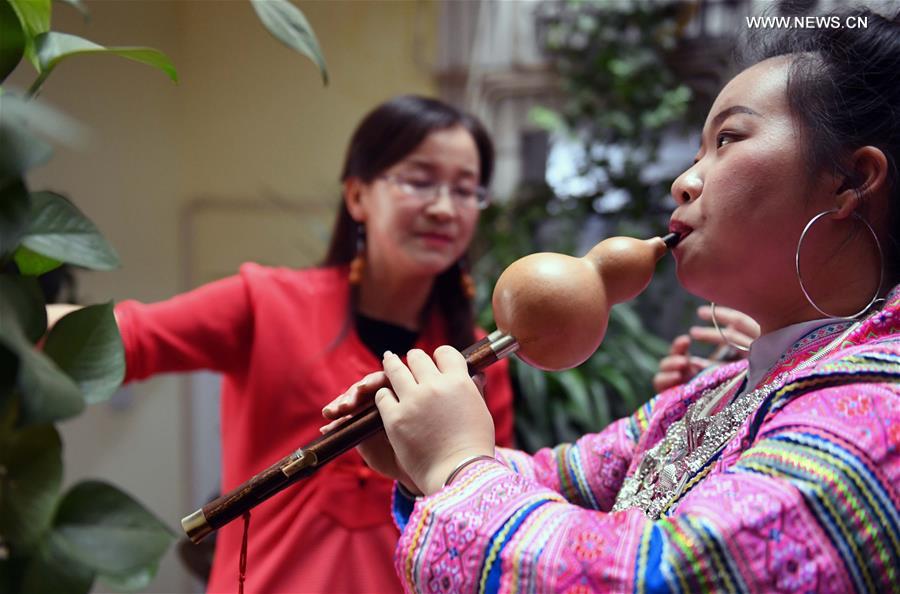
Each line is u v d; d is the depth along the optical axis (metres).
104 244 0.48
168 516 2.83
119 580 0.44
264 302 1.24
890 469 0.51
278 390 1.20
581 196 2.71
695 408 0.75
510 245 2.60
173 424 2.86
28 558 0.43
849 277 0.65
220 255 2.88
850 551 0.49
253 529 1.16
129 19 2.62
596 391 2.26
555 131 2.72
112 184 2.58
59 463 0.43
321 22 2.82
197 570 1.74
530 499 0.55
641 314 2.64
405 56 2.81
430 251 1.28
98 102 2.51
